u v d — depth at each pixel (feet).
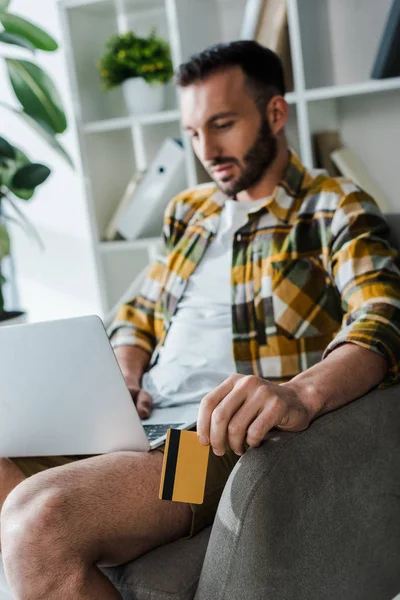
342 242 4.78
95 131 8.55
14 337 3.90
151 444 4.21
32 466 4.53
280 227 5.10
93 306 11.11
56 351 3.89
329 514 3.62
